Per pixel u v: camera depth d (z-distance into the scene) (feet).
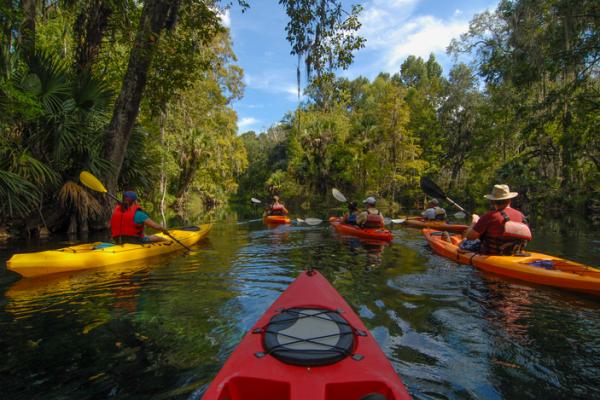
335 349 6.79
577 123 57.11
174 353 9.00
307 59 23.47
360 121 102.17
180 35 34.50
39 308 12.34
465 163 110.11
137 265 18.90
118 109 29.55
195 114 83.92
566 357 8.80
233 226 39.83
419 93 112.16
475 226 18.03
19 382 7.79
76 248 19.17
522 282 15.11
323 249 23.62
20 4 21.25
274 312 8.97
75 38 34.47
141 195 38.22
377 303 12.51
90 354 9.00
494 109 80.38
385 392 5.90
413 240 27.48
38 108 23.67
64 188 28.22
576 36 50.31
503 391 7.41
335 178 110.11
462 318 11.18
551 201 61.98
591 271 14.30
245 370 6.30
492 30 70.64
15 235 28.53
